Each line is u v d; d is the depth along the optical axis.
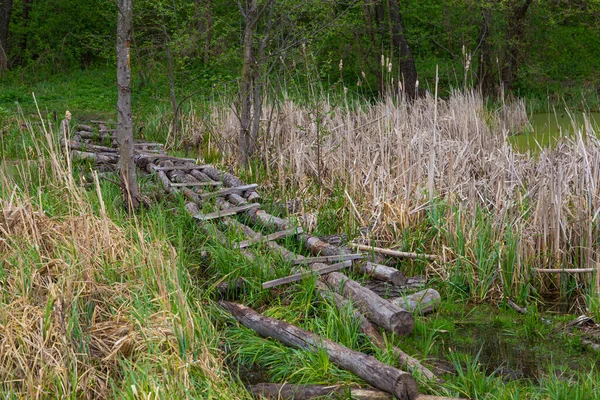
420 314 6.24
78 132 13.35
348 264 6.59
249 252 6.98
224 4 15.32
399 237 7.58
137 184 9.05
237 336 5.69
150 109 16.28
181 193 8.63
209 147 12.25
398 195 7.90
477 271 6.84
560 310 6.44
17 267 5.61
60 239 6.21
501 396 4.71
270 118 10.85
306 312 5.88
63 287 5.36
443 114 13.28
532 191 7.46
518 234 6.68
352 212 7.98
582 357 5.51
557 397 4.66
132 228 6.98
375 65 20.66
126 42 7.91
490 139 10.87
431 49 24.50
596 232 6.81
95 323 5.29
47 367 4.66
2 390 4.52
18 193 7.68
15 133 12.84
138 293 5.71
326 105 12.03
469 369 4.98
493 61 20.09
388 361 5.12
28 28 25.12
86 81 21.94
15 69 24.08
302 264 6.67
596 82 20.69
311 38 11.80
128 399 4.39
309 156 10.16
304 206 8.67
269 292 6.37
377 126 11.05
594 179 7.17
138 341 5.03
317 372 5.06
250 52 10.95
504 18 20.09
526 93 21.47
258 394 4.93
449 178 7.68
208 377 4.81
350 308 5.74
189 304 5.82
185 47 14.05
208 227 7.55
